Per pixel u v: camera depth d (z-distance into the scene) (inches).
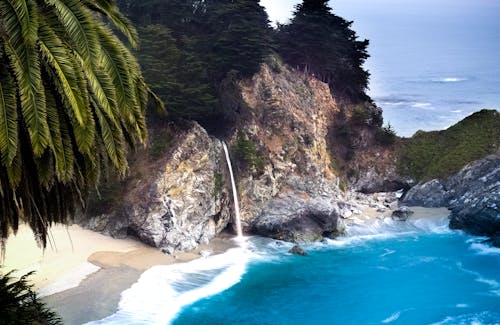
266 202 3321.9
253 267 2716.5
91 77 631.8
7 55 583.8
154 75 3102.9
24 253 2468.0
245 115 3494.1
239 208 3267.7
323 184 3587.6
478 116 4389.8
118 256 2625.5
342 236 3250.5
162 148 3088.1
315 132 3762.3
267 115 3604.8
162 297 2250.2
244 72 3649.1
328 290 2453.2
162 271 2534.5
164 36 3321.9
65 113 676.1
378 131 4352.9
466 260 2834.6
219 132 3467.0
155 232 2807.6
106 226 2898.6
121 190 2967.5
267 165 3383.4
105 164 806.5
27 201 710.5
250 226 3245.6
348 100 4490.7
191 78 3314.5
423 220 3511.3
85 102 640.4
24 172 684.1
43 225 773.9
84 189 808.3
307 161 3577.8
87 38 633.0
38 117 586.2
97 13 780.0
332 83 4471.0
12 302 883.4
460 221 3321.9
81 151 654.5
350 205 3725.4
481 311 2240.4
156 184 2888.8
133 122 705.6
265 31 3718.0
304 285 2506.2
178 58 3353.8
